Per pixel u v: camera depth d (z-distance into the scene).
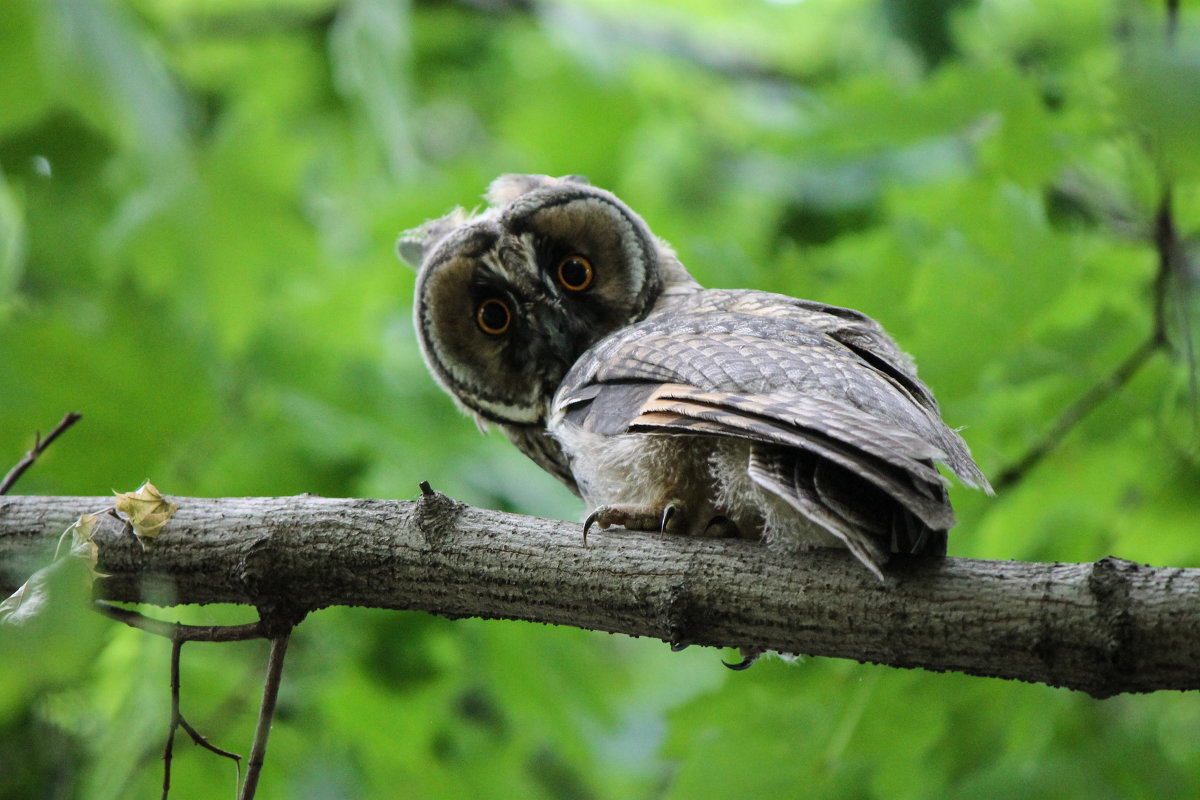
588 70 14.62
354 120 15.17
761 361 6.19
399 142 12.79
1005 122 8.96
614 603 6.07
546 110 14.98
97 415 9.59
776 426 5.56
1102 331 8.59
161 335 10.05
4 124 8.70
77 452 9.53
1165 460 8.73
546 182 10.37
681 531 6.73
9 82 8.52
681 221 14.69
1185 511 8.71
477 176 13.33
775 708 8.38
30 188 11.77
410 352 12.70
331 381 11.48
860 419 5.42
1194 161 2.52
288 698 9.80
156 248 11.30
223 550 6.45
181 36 14.25
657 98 15.81
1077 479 8.88
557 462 10.09
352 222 14.43
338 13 15.38
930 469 5.14
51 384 9.52
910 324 9.30
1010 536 9.05
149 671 8.78
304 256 12.04
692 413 5.82
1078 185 10.19
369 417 11.38
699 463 6.84
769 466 5.65
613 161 15.00
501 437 11.98
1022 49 11.70
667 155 16.28
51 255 11.59
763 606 5.87
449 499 6.45
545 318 9.30
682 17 16.23
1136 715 10.62
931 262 8.45
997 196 8.54
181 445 9.86
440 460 11.35
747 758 8.30
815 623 5.79
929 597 5.63
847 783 8.73
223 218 11.65
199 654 9.33
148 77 9.40
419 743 10.83
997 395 8.88
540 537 6.28
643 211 14.40
